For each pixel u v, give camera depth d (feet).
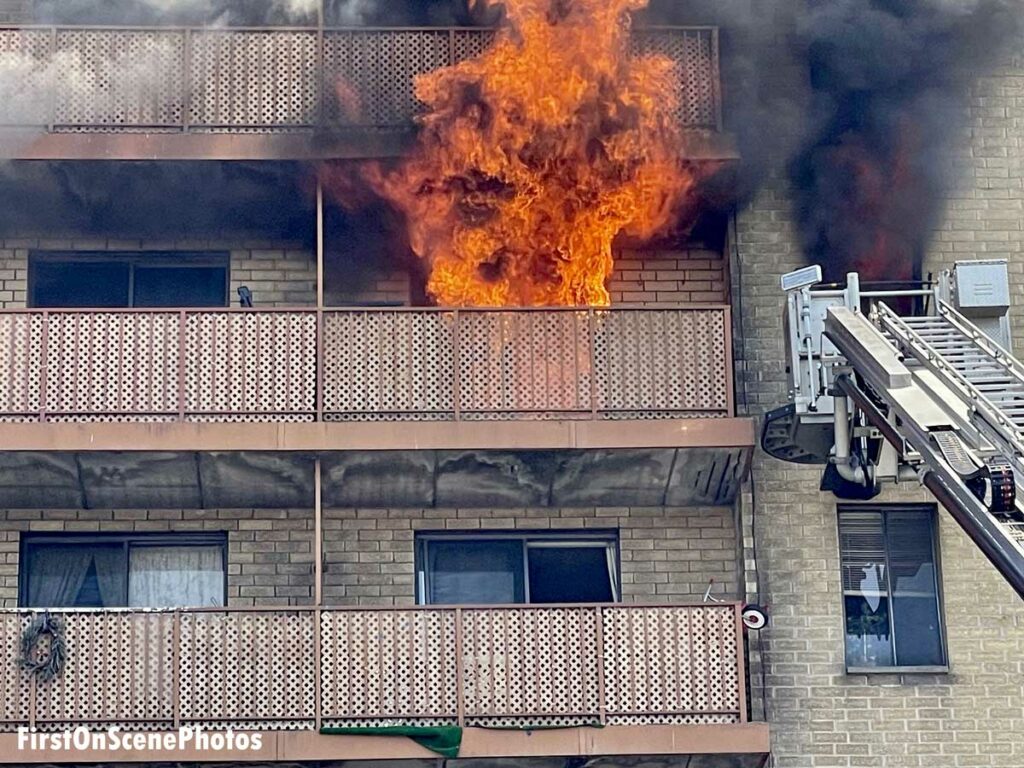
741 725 73.15
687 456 77.36
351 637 73.36
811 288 76.89
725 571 79.71
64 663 72.90
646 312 77.77
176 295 83.15
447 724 72.79
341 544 79.51
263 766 73.31
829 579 78.07
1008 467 61.52
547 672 73.41
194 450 75.51
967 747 76.69
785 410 73.77
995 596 78.28
